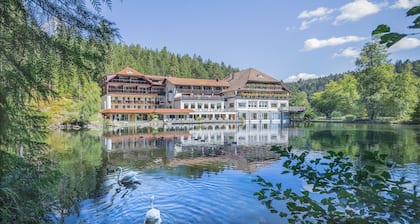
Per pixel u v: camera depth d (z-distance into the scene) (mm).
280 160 11172
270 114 47406
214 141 18312
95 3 2188
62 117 30594
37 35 2361
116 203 6207
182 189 7180
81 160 11367
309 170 2182
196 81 48656
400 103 37375
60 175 3797
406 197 1759
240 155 12578
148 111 40438
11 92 2414
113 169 9500
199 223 5223
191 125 36656
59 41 2453
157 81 50656
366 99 42188
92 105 33250
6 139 2730
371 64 41562
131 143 17109
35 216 3309
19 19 2283
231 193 6773
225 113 44562
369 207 1875
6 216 2691
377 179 1872
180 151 13828
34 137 3426
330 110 55688
